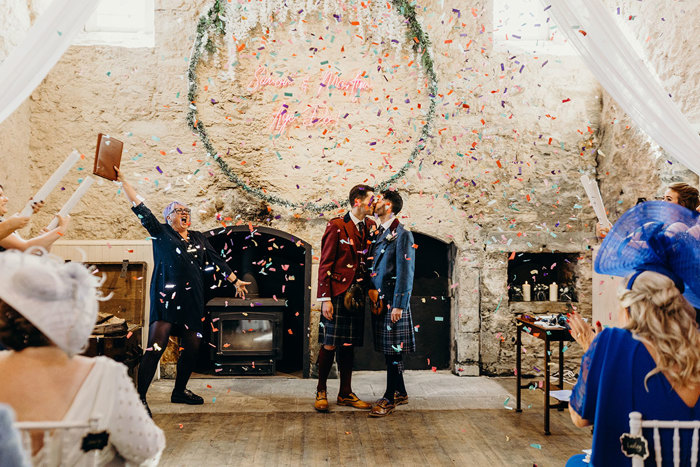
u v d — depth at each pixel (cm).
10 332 155
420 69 585
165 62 570
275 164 580
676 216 239
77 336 156
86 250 548
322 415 461
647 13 523
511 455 377
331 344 464
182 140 571
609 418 185
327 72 582
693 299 238
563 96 598
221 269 494
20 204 535
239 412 467
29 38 323
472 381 571
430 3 586
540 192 597
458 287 593
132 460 168
